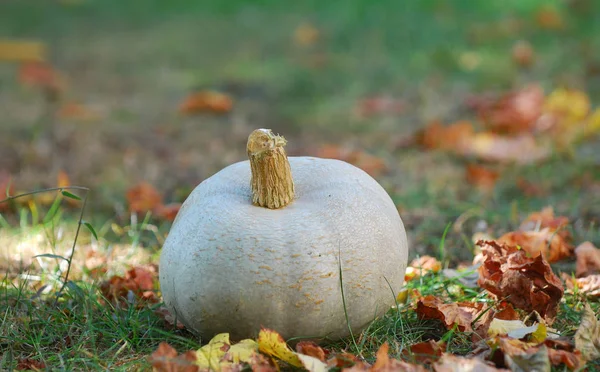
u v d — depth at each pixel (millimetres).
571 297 4004
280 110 9047
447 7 12711
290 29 12625
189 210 3391
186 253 3219
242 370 3055
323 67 10594
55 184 6523
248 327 3164
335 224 3191
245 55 11359
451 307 3576
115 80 10445
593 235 5027
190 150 7715
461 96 9156
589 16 11891
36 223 5445
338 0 13789
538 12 11883
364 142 7801
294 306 3105
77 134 8188
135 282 4160
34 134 7914
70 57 11523
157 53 11695
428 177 6648
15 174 6812
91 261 4676
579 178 6344
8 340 3504
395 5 13016
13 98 9711
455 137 7395
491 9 12562
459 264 4633
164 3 14828
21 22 13430
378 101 8906
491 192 6125
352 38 11766
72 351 3391
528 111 7777
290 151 7523
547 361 2893
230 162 7297
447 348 3205
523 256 3701
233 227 3160
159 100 9594
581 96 7977
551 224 4820
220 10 14242
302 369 3098
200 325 3256
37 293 3748
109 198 6172
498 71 9984
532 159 6840
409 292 3971
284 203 3287
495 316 3555
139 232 5199
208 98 9016
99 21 13781
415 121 8438
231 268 3105
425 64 10484
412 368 2902
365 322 3283
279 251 3105
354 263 3162
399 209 5758
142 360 3275
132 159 7375
